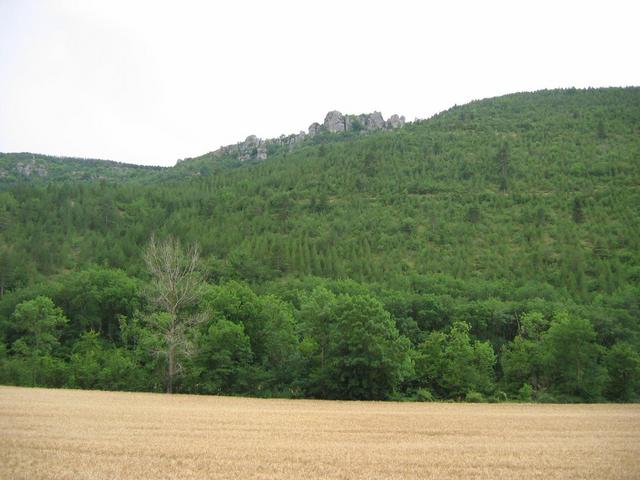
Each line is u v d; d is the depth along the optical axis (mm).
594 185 180875
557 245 139375
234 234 155875
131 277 111625
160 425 29844
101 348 75125
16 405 37000
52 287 98562
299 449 23688
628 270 117188
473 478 19188
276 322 67812
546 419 39844
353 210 177875
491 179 199875
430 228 161000
